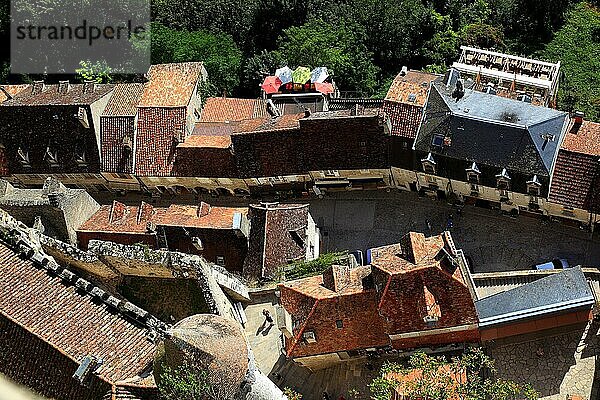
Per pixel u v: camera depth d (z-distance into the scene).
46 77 88.56
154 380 39.16
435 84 68.00
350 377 56.88
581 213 64.12
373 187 73.69
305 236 66.19
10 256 48.25
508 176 63.91
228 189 76.12
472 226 70.12
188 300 55.03
